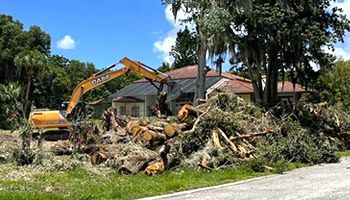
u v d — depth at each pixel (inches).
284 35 939.3
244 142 683.4
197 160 622.5
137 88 2001.7
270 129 728.3
